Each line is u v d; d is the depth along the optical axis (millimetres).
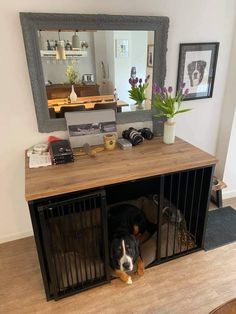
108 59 1679
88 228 1493
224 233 2004
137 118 1917
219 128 2320
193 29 1851
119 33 1643
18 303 1479
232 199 2490
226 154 2307
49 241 1388
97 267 1575
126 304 1457
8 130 1677
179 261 1750
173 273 1655
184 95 1847
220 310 930
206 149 2369
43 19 1459
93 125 1765
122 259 1486
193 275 1638
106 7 1583
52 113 1695
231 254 1806
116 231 1623
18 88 1599
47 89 1621
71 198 1309
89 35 1587
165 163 1508
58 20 1489
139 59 1751
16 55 1522
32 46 1491
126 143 1740
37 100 1617
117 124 1890
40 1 1455
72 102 1706
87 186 1295
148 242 1771
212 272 1659
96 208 1449
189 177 1804
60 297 1487
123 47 1685
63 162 1515
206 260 1757
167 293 1518
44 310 1435
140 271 1616
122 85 1784
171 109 1722
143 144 1812
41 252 1348
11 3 1413
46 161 1527
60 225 1425
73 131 1722
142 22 1654
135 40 1693
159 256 1704
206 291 1525
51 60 1566
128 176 1365
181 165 1481
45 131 1720
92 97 1741
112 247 1540
